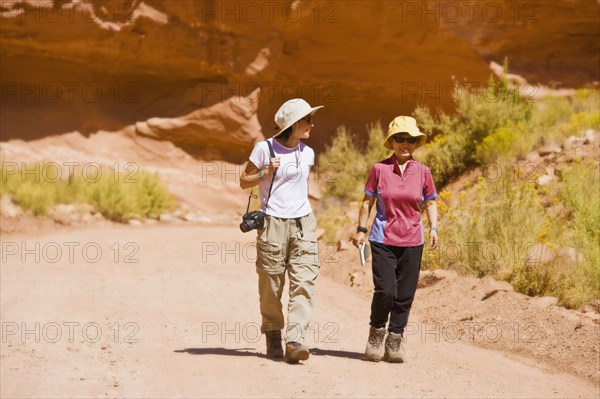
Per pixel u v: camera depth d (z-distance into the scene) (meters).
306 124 14.86
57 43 46.31
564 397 12.49
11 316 17.95
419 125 38.94
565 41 53.91
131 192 43.34
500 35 52.25
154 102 50.66
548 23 52.72
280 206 14.75
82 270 25.23
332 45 51.88
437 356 15.48
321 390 12.54
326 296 22.11
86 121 48.94
